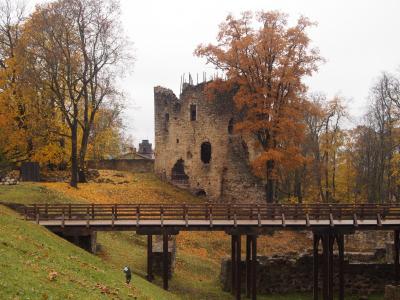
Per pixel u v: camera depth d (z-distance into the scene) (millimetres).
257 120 38781
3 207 28375
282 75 37688
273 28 38406
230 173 44781
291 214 27000
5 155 40188
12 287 12562
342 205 27562
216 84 41812
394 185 51938
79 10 37594
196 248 36812
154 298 18906
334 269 30688
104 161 58375
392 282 30141
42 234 21375
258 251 37781
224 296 27703
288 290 29750
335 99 50688
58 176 43656
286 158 38344
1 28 42656
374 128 49562
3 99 39906
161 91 48812
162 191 44062
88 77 40812
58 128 42625
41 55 37031
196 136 46281
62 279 15117
